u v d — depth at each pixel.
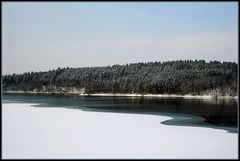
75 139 20.22
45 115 35.00
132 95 125.62
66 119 31.28
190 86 110.38
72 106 52.94
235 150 17.47
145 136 21.56
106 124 27.73
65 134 21.94
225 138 21.06
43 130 23.53
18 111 39.75
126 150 17.34
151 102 69.19
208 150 17.42
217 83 105.25
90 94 139.62
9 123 27.22
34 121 29.00
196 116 36.59
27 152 16.75
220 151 17.22
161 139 20.48
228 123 30.17
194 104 61.03
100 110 44.66
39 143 18.88
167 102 69.12
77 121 29.69
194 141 19.92
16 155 16.14
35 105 54.03
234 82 103.06
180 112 41.69
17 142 19.09
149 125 27.61
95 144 18.75
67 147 17.91
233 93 101.06
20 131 22.94
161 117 34.78
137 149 17.58
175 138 20.91
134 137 21.11
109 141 19.67
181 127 26.59
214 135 22.31
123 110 44.56
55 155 16.20
